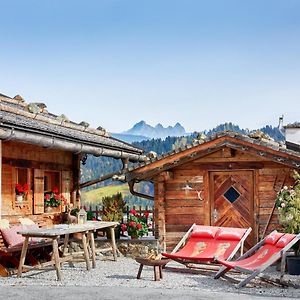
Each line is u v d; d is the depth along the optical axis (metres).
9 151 14.62
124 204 17.58
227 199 15.60
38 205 16.02
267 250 12.20
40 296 10.27
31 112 17.17
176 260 13.66
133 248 16.09
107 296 10.28
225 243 13.53
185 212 15.78
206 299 9.98
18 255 14.04
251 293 10.67
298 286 11.37
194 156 15.49
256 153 15.02
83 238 13.82
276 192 15.12
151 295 10.37
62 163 17.94
